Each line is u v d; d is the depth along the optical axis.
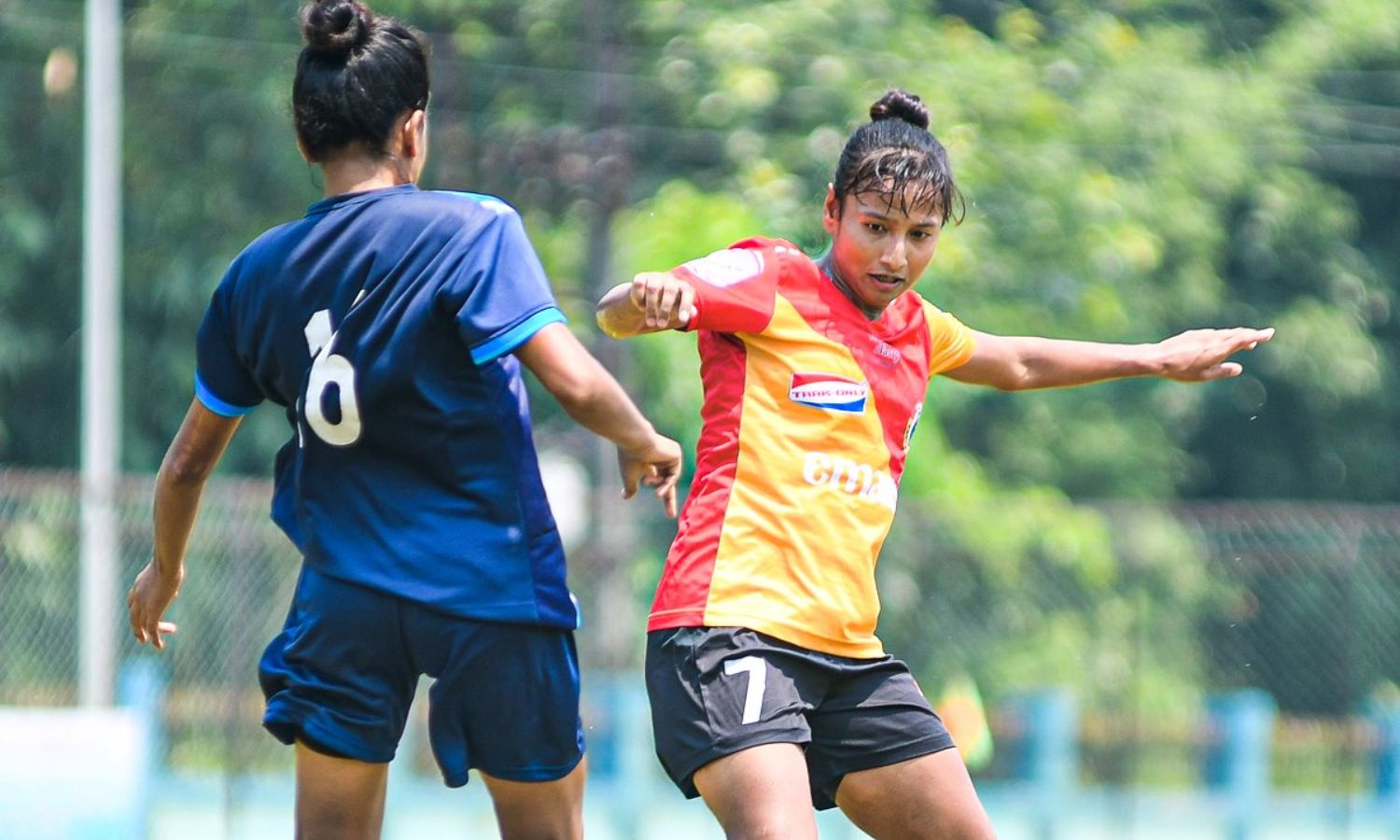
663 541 51.59
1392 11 86.19
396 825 43.44
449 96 70.50
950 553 51.28
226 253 72.56
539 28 74.62
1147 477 80.00
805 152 71.12
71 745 34.78
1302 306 83.62
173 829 42.22
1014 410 77.94
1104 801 47.53
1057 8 84.62
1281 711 52.56
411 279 13.73
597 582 47.31
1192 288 79.88
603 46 62.84
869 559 14.66
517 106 73.44
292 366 14.05
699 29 73.56
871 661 14.84
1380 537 49.72
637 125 73.94
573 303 63.88
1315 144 86.31
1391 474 87.31
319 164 14.31
